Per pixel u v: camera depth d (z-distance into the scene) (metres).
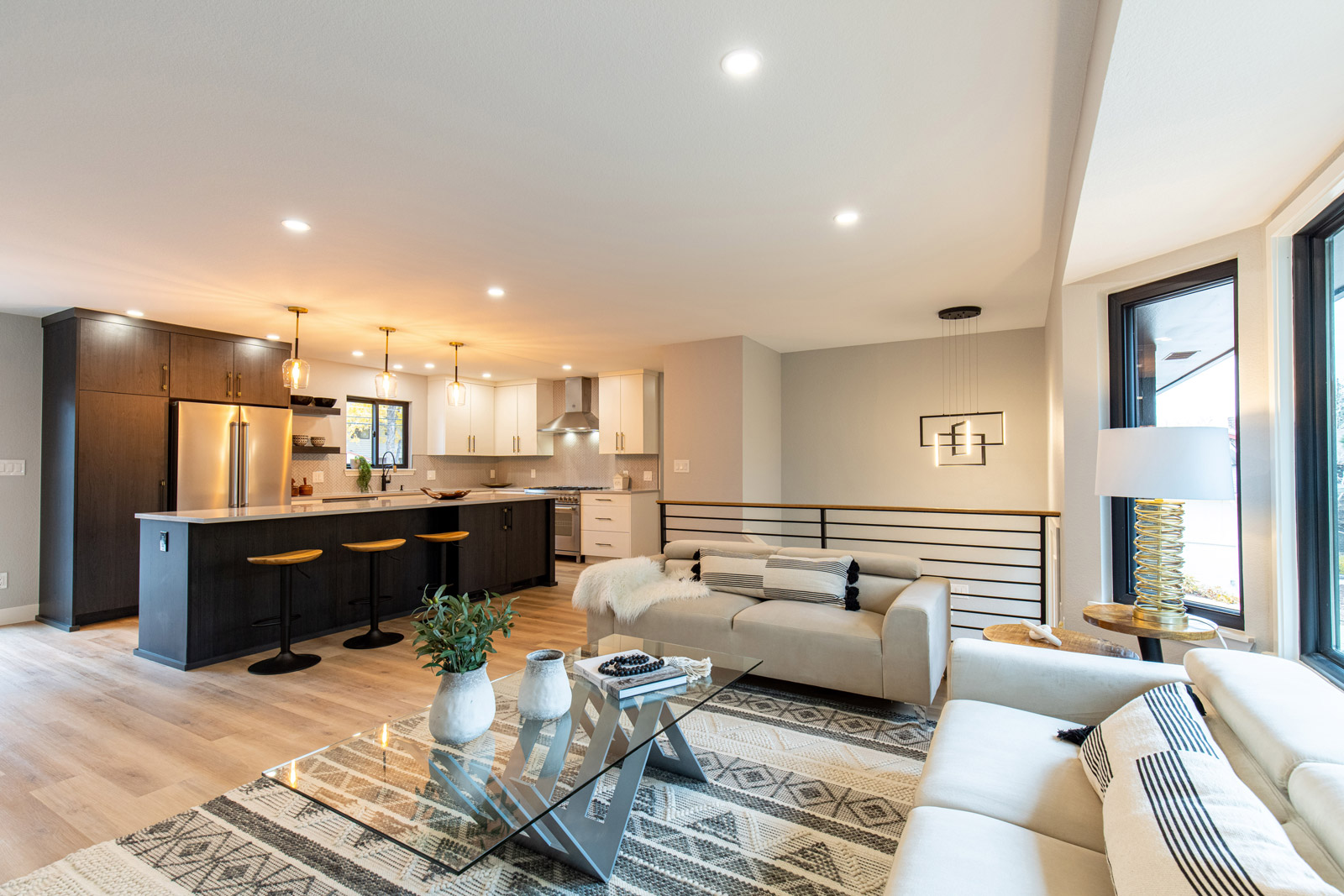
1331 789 1.03
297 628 4.19
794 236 3.24
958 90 1.97
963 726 1.80
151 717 2.90
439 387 8.07
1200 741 1.29
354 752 1.85
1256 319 2.40
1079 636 2.54
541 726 2.00
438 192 2.69
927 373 6.02
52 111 2.05
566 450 8.62
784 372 6.75
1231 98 1.58
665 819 2.08
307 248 3.36
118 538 4.77
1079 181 2.20
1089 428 3.23
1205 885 0.89
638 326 5.33
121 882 1.77
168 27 1.65
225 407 5.30
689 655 2.71
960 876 1.17
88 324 4.64
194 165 2.42
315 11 1.60
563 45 1.74
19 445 4.77
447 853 1.39
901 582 3.42
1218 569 2.67
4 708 3.02
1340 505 2.08
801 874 1.80
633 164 2.45
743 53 1.79
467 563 5.39
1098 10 1.61
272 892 1.74
